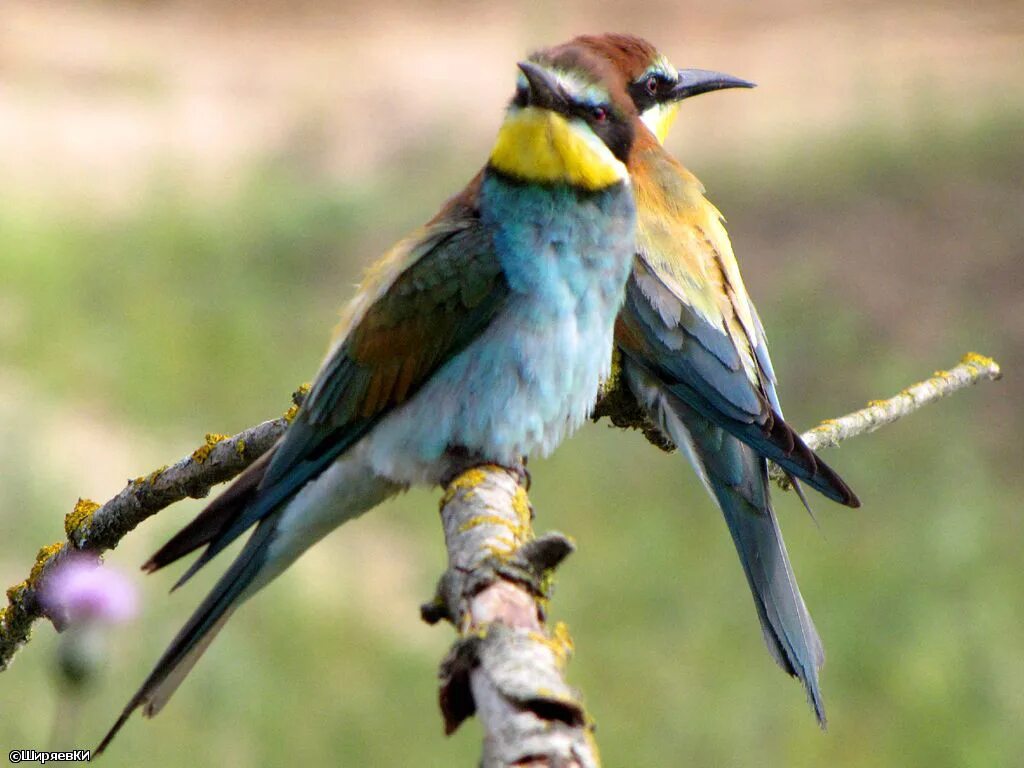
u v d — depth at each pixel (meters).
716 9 29.03
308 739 10.20
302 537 5.40
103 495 12.21
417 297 5.34
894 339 15.57
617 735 10.34
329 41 28.12
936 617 11.40
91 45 27.14
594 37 8.39
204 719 10.16
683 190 7.60
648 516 12.66
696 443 6.99
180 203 19.70
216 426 14.16
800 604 6.63
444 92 24.45
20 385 14.34
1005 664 10.88
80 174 21.30
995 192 18.16
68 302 16.36
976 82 22.77
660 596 11.72
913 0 28.39
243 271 17.77
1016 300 16.06
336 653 10.87
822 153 19.88
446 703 3.37
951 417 14.39
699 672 10.92
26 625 5.34
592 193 5.41
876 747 10.29
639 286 7.17
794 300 16.27
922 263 16.84
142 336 15.46
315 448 5.37
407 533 12.61
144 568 4.96
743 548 6.75
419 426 5.35
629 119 5.63
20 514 11.87
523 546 3.81
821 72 24.55
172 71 26.22
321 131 22.81
